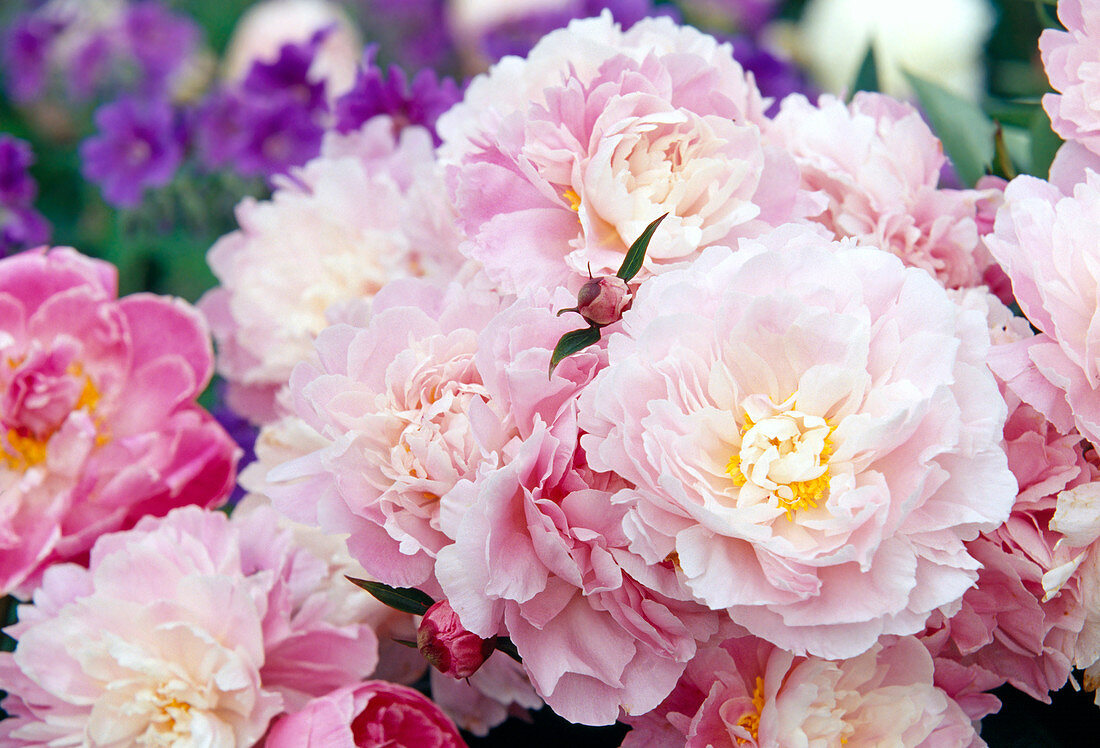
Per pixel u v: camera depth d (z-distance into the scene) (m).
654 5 1.52
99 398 0.86
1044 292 0.72
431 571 0.72
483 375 0.71
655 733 0.74
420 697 0.76
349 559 0.78
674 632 0.70
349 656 0.78
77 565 0.82
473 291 0.74
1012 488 0.69
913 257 0.79
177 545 0.78
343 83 1.35
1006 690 0.80
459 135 0.80
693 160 0.74
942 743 0.73
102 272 0.87
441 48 1.57
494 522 0.69
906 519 0.69
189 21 1.44
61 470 0.83
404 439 0.72
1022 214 0.74
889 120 0.82
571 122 0.74
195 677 0.76
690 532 0.68
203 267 1.17
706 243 0.74
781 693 0.72
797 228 0.72
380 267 0.87
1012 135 0.93
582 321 0.71
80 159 1.37
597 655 0.71
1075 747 0.80
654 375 0.69
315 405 0.72
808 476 0.69
